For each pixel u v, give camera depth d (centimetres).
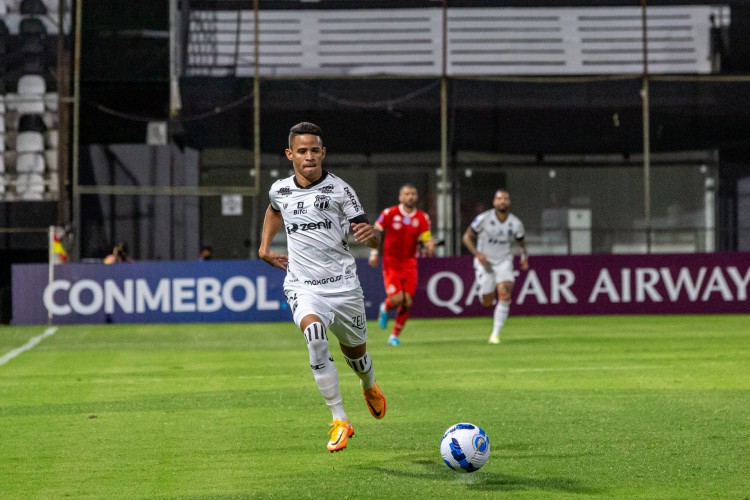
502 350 3153
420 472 1311
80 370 2725
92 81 5659
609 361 2778
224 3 5931
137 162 5675
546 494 1179
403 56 6131
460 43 6216
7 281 5466
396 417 1783
